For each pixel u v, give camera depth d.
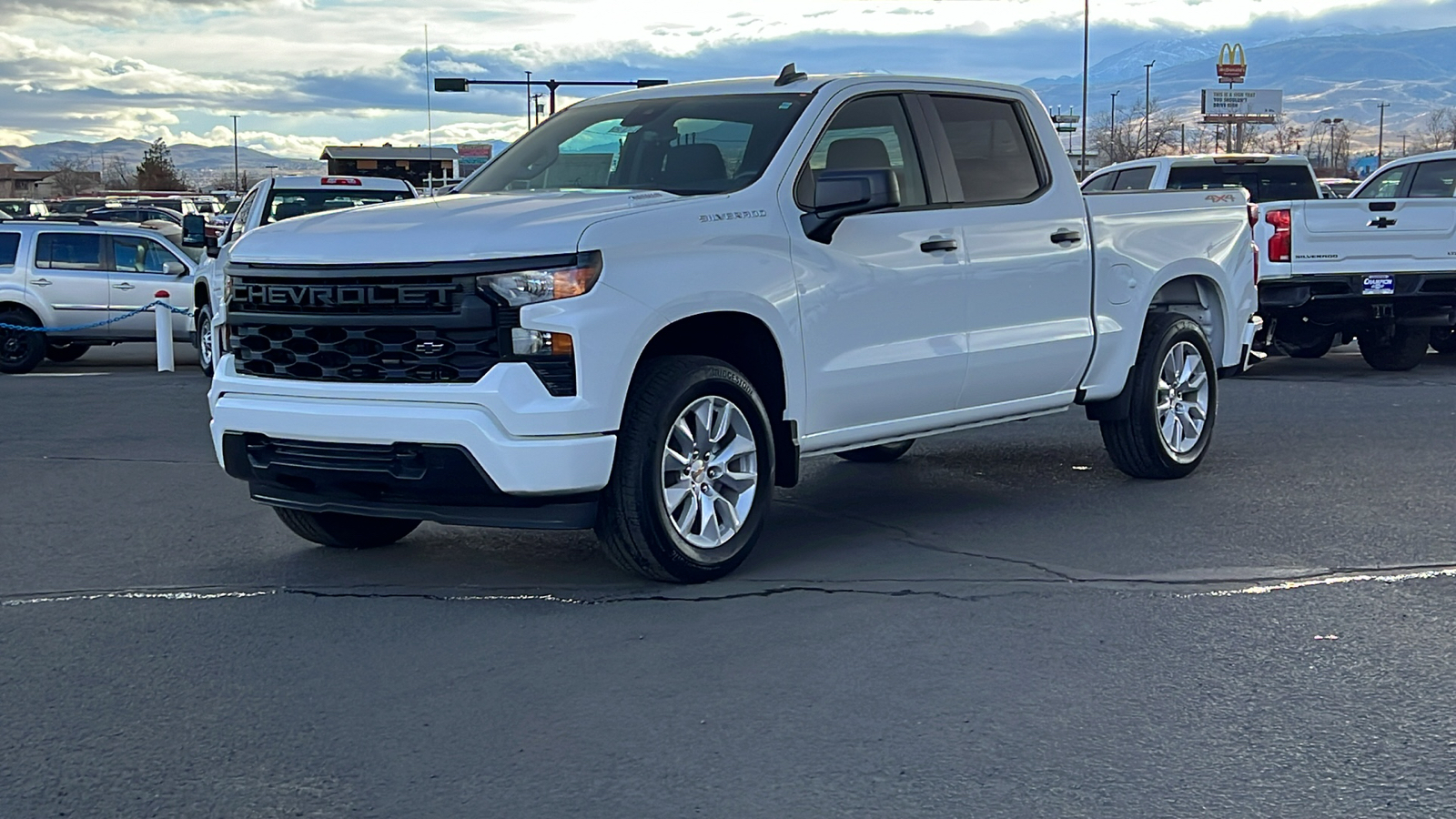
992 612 5.98
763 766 4.35
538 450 5.87
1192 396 9.04
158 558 7.18
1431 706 4.82
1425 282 14.41
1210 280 9.30
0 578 6.77
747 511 6.58
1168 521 7.77
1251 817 3.96
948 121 7.70
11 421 12.37
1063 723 4.68
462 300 5.89
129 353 21.23
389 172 42.06
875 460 9.99
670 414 6.18
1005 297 7.73
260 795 4.19
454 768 4.37
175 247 18.72
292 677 5.24
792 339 6.68
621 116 7.53
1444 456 9.70
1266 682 5.07
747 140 6.99
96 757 4.49
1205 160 18.11
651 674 5.21
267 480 6.54
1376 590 6.29
